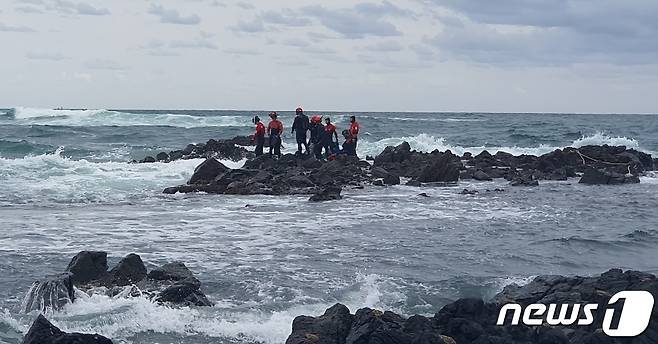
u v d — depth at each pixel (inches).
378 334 358.0
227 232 687.1
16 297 460.4
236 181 1032.2
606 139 1968.5
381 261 569.9
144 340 389.1
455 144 1966.0
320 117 1290.6
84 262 485.1
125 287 469.1
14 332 395.2
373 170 1192.8
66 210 816.9
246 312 436.5
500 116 5393.7
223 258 574.6
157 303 442.9
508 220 770.8
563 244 642.2
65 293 436.5
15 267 533.3
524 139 2133.4
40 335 345.1
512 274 535.8
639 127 2982.3
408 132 2335.1
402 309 450.6
